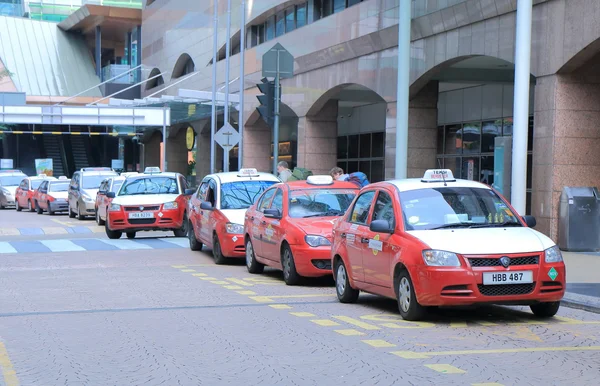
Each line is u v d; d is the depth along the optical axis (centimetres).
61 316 1088
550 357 813
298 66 3531
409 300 1027
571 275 1455
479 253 976
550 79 1920
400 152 1881
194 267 1741
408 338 920
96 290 1358
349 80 3064
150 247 2222
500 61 2483
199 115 5381
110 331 973
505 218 1087
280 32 4112
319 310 1142
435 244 994
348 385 702
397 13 2616
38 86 7569
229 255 1744
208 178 2025
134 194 2519
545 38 1933
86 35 8400
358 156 4056
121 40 8669
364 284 1148
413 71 2569
